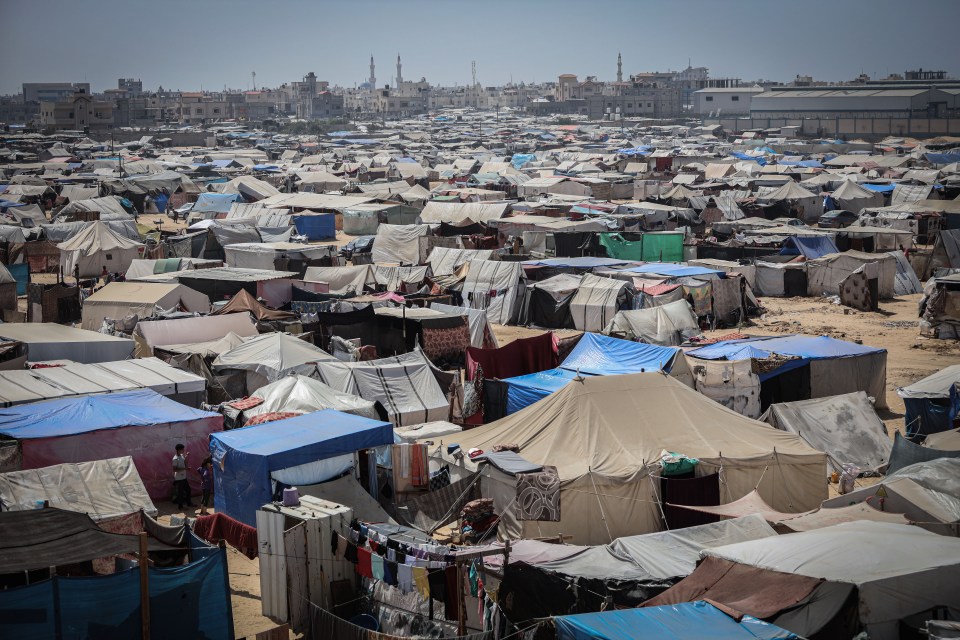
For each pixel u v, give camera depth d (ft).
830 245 223.71
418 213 298.15
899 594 50.24
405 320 130.52
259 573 68.33
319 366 106.01
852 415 97.35
